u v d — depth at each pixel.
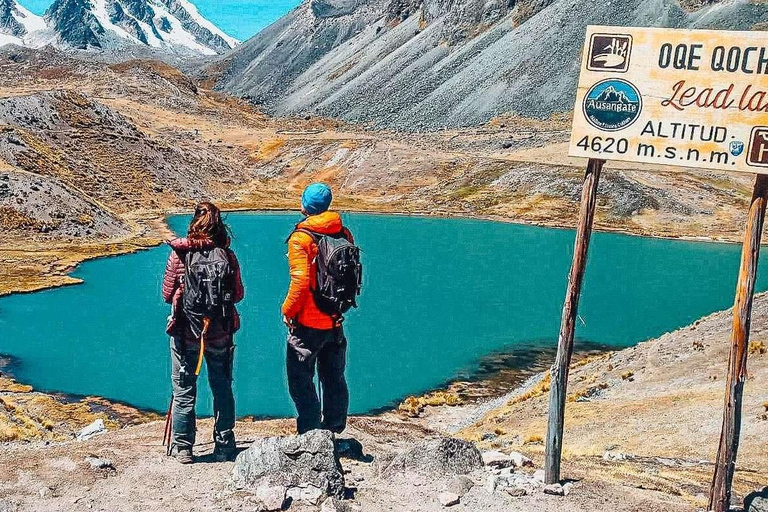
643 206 106.94
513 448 18.05
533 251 79.94
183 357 9.37
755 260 8.41
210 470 9.30
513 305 53.38
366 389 34.62
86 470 9.23
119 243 81.81
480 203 115.56
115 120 130.25
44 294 55.62
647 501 9.20
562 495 9.11
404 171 134.88
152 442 11.36
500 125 191.38
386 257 74.44
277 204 117.12
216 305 8.80
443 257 74.88
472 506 8.56
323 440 8.82
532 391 31.00
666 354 29.95
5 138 105.19
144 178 118.50
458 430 27.86
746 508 9.26
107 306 51.59
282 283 58.19
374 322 47.69
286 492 8.34
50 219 83.44
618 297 57.09
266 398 32.22
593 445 20.12
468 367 38.38
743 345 8.55
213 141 170.00
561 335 9.30
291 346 9.30
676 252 81.94
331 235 9.03
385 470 9.66
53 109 122.69
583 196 9.10
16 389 33.47
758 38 7.99
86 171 112.50
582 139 8.95
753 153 8.20
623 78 8.65
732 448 8.77
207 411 29.73
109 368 37.22
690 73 8.35
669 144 8.57
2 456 9.85
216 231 8.96
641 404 23.67
